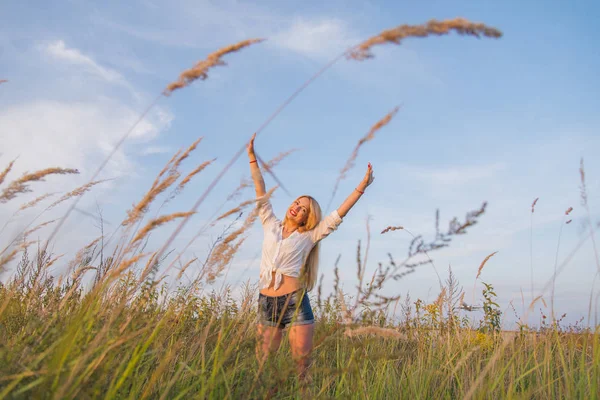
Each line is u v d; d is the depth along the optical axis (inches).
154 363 120.8
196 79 90.5
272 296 165.3
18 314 129.7
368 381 146.4
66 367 80.8
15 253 100.3
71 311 115.0
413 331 193.3
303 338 159.0
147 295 103.3
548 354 151.4
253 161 182.5
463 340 197.3
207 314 151.3
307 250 173.9
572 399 134.7
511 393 136.8
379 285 91.4
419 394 151.3
